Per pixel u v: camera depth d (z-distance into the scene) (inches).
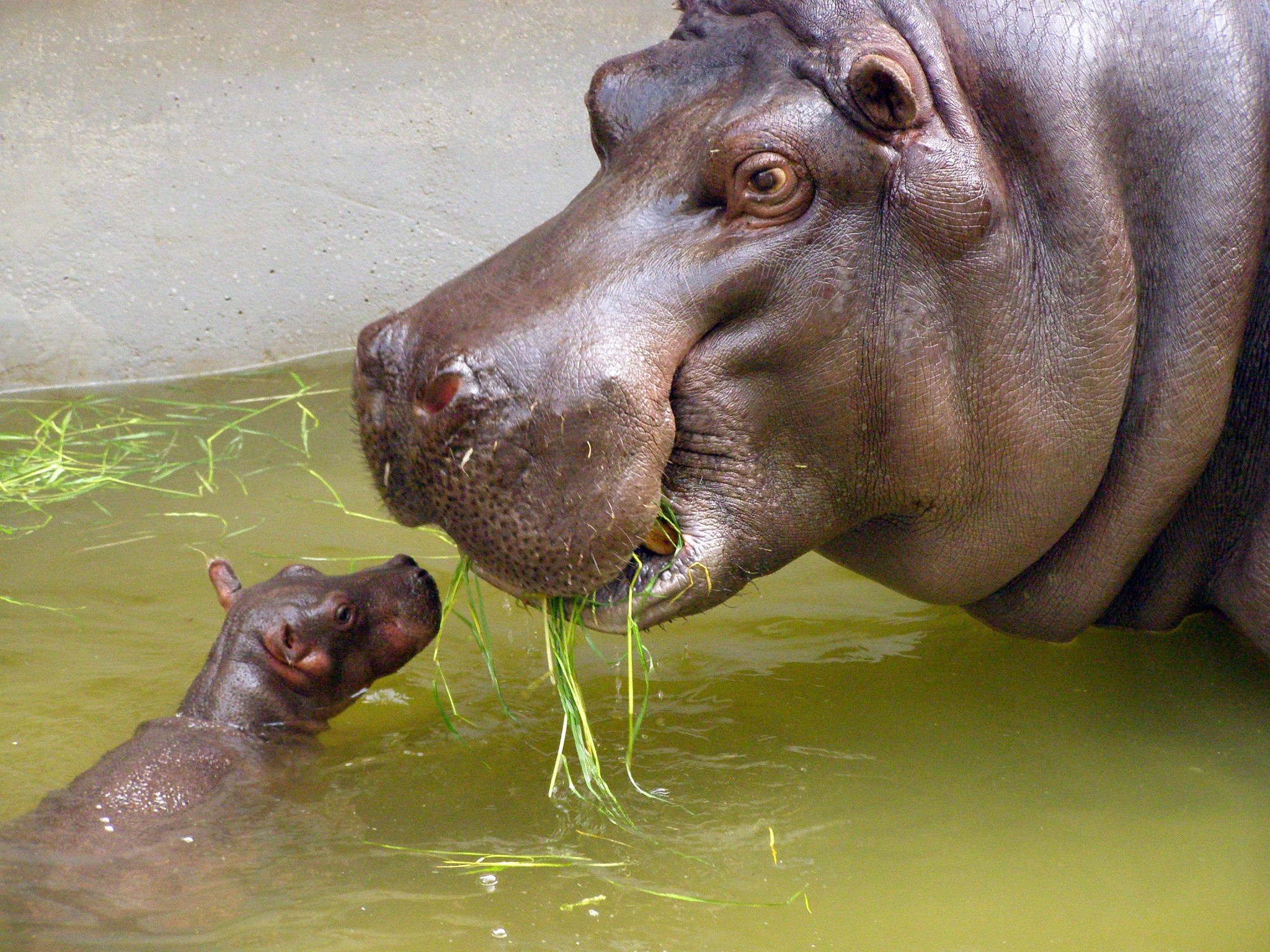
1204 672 381.7
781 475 304.8
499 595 454.0
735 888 287.4
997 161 302.5
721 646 411.5
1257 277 328.5
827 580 459.8
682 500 297.7
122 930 275.4
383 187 752.3
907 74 286.5
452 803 330.6
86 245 713.0
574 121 773.3
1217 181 309.0
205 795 338.6
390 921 277.0
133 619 435.5
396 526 499.8
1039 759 340.8
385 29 749.9
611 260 285.9
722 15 312.5
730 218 290.2
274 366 732.7
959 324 300.2
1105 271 303.0
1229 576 355.6
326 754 366.9
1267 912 276.8
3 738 365.1
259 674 383.9
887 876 291.1
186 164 725.9
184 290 726.5
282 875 297.6
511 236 770.2
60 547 483.5
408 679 404.2
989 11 302.5
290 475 550.3
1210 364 316.2
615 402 274.2
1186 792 324.5
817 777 334.6
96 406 663.1
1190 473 328.2
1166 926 272.1
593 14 775.1
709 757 346.0
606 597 298.2
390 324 288.7
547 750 355.9
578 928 273.0
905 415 302.7
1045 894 283.7
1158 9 309.7
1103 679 381.1
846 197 290.8
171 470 557.3
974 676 386.3
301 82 741.3
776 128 284.7
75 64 713.0
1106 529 335.3
